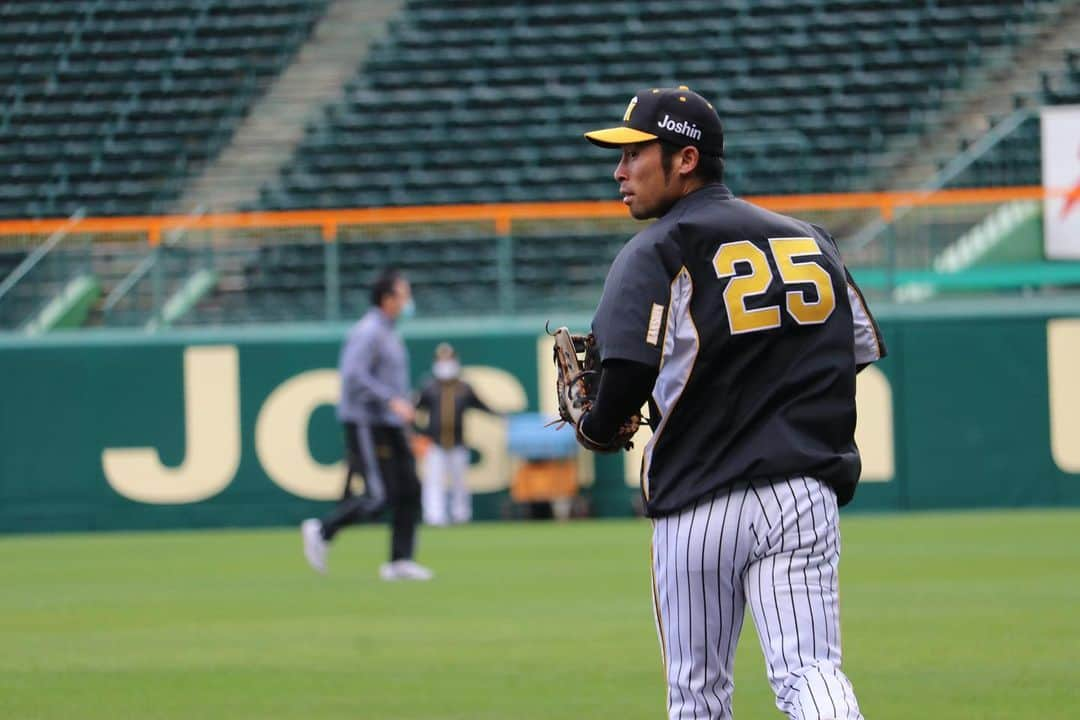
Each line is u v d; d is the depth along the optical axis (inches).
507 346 2785.4
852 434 658.8
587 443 661.3
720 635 651.5
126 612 1642.5
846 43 3715.6
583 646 1347.2
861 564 1951.3
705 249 635.5
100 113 3654.0
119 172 3563.0
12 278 2792.8
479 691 1135.6
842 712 597.6
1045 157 2861.7
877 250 2760.8
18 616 1619.1
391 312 1860.2
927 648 1291.8
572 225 2849.4
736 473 631.8
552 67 3747.5
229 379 2760.8
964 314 2728.8
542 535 2491.4
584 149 3572.8
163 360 2758.4
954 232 2748.5
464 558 2151.8
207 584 1902.1
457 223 2824.8
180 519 2751.0
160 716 1054.4
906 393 2736.2
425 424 2770.7
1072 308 2714.1
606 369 630.5
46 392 2758.4
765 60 3708.2
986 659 1234.0
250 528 2755.9
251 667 1263.5
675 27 3791.8
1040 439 2721.5
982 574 1825.8
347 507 1888.5
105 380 2758.4
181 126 3659.0
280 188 3543.3
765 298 632.4
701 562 641.0
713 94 3656.5
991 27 3715.6
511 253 2854.3
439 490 2731.3
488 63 3769.7
